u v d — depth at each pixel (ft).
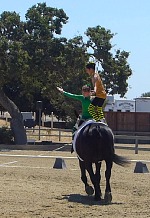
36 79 118.62
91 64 41.73
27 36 112.37
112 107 166.20
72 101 125.90
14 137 114.93
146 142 135.54
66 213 35.09
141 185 49.73
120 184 50.19
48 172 58.75
